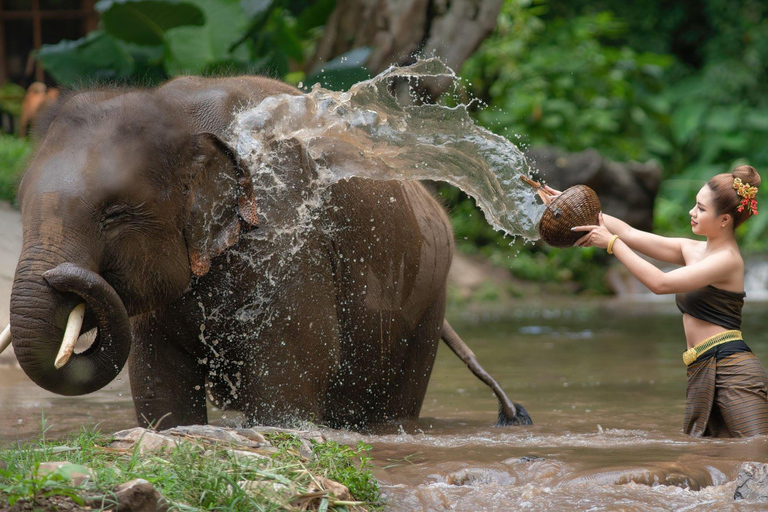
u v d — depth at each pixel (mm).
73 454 6383
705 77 52625
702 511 6238
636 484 6895
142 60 24578
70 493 5270
